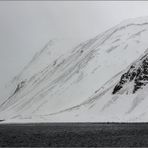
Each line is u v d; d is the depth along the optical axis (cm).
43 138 10094
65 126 15075
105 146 8294
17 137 10488
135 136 10156
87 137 10131
